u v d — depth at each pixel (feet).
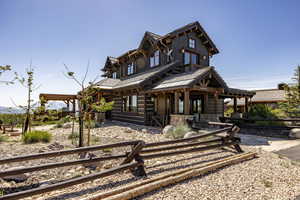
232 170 13.73
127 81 52.13
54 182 10.87
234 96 51.67
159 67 49.96
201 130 30.17
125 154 12.67
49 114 29.84
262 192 10.37
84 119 21.26
